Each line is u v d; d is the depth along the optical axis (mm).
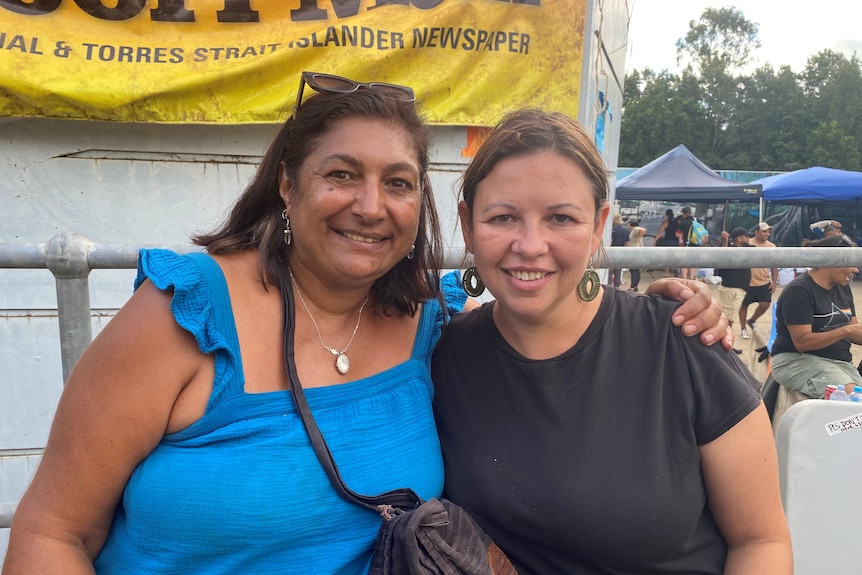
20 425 3107
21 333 3039
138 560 1246
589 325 1441
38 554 1159
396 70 2932
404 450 1436
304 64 2861
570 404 1403
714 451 1362
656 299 1506
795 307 4254
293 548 1302
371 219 1344
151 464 1242
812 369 4133
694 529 1377
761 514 1361
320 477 1302
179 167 3027
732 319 8867
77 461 1184
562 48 3062
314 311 1475
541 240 1310
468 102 3014
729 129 54688
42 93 2689
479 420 1497
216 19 2785
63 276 1646
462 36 2955
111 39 2730
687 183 15711
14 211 2941
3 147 2879
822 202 17828
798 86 53812
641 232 14758
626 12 4785
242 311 1343
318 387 1386
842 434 1676
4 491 3125
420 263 1624
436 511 1269
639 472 1340
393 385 1500
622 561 1359
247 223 1501
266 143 3057
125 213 3031
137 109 2807
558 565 1415
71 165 2947
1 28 2617
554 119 1374
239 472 1231
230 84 2832
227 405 1263
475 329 1596
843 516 1687
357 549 1350
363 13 2879
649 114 49750
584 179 1331
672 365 1400
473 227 1450
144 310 1233
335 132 1347
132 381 1196
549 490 1356
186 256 1329
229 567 1258
